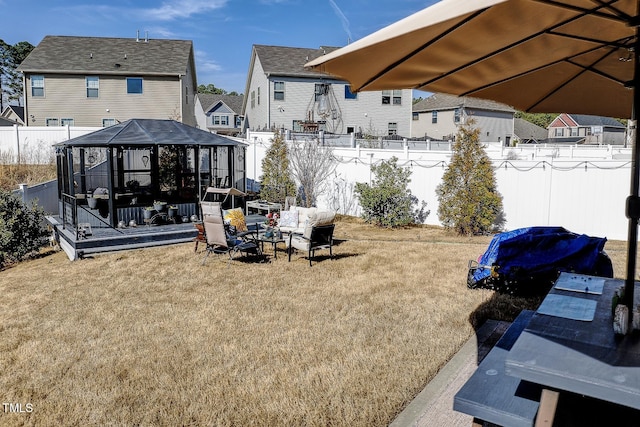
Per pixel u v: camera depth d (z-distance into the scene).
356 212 14.12
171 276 7.90
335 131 29.84
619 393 1.99
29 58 26.16
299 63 30.00
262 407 3.77
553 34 2.47
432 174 12.66
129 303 6.53
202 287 7.23
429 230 12.26
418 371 4.30
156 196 12.91
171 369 4.48
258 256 9.29
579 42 2.68
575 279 3.79
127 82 27.11
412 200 13.05
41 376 4.39
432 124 40.22
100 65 26.80
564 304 3.09
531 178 11.30
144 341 5.18
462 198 11.31
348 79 2.47
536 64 2.96
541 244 6.66
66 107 26.47
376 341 5.02
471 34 2.17
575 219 10.99
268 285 7.27
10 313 6.21
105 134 11.52
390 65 2.32
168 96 27.81
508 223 11.70
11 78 51.66
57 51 27.22
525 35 2.38
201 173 15.20
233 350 4.88
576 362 2.21
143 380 4.27
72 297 6.87
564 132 48.53
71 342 5.20
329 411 3.68
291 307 6.21
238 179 15.80
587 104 3.94
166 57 28.70
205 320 5.79
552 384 2.14
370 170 13.41
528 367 2.19
